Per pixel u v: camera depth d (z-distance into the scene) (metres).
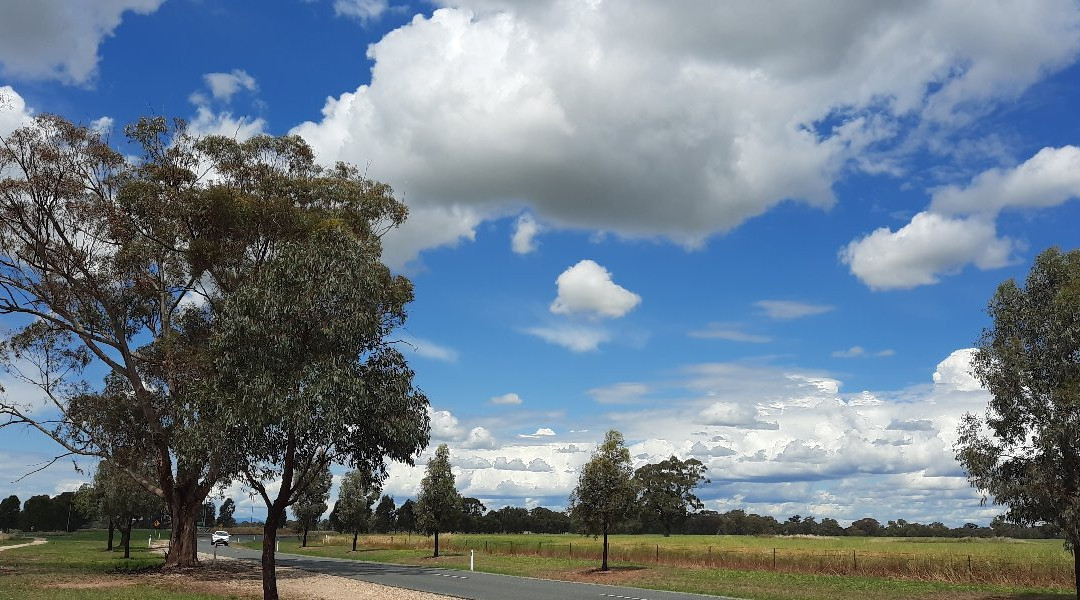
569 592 26.45
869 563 36.75
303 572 35.97
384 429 20.61
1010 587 29.38
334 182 37.97
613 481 39.56
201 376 32.16
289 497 21.17
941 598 25.62
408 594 25.17
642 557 48.03
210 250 33.97
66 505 140.50
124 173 36.59
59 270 35.09
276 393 19.52
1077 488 20.27
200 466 35.19
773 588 29.02
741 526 147.25
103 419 35.12
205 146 37.00
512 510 154.50
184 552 36.31
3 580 29.55
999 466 21.78
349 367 20.20
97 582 29.44
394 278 37.19
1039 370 21.72
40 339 35.16
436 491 53.16
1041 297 22.45
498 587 28.41
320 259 20.72
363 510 66.56
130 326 37.16
